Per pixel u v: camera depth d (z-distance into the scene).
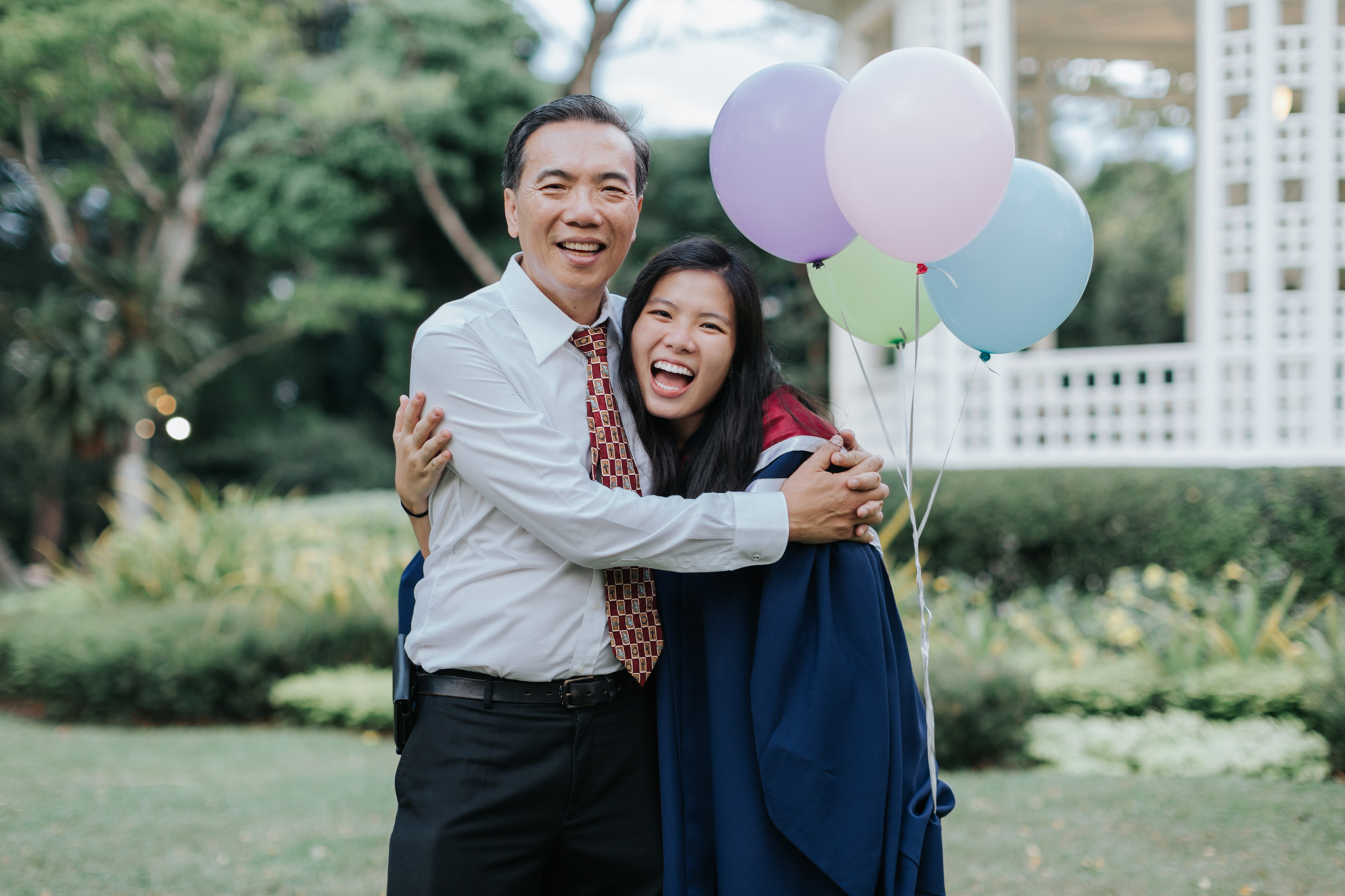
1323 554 6.36
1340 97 6.97
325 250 15.54
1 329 13.07
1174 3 8.14
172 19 9.87
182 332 13.43
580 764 1.95
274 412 19.67
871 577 2.08
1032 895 3.19
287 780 4.80
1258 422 6.98
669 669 2.08
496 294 2.09
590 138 1.97
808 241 2.23
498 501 1.92
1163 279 18.62
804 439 2.10
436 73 14.17
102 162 16.48
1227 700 5.14
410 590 2.24
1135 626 5.91
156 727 6.38
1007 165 1.96
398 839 1.94
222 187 14.29
